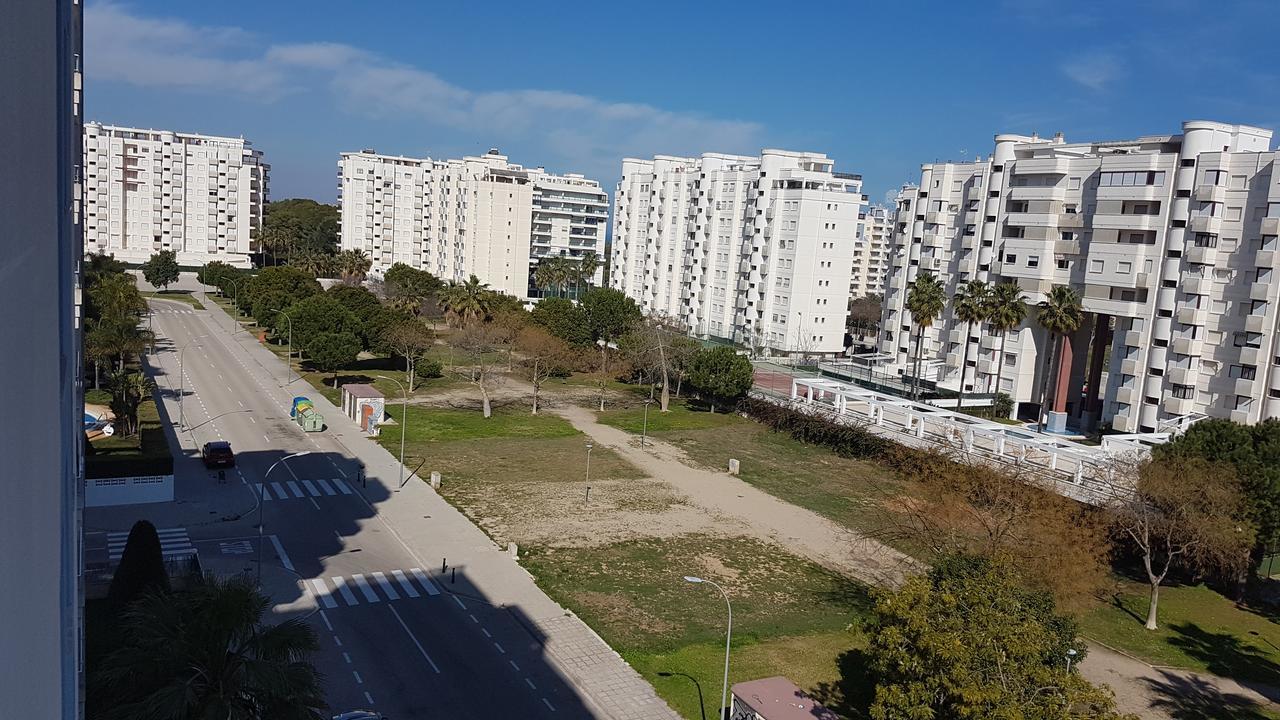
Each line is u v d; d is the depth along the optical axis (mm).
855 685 38375
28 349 10133
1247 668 42750
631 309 120625
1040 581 40594
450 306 115625
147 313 132125
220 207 199625
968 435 72312
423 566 48938
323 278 197750
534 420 88812
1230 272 75625
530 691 36406
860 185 131125
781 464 77312
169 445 69375
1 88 9438
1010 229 98938
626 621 43719
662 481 69625
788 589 49156
